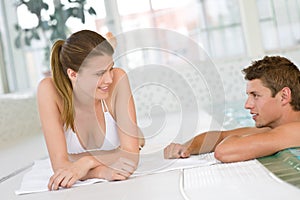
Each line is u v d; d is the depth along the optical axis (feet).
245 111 12.44
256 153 5.69
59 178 5.61
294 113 6.18
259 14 17.53
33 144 12.71
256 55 17.29
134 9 17.94
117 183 5.49
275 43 17.54
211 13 17.71
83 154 6.26
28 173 6.99
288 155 5.31
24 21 17.94
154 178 5.48
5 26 17.65
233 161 5.78
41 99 6.08
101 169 5.82
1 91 17.02
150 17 17.98
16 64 17.97
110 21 18.04
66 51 5.59
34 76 18.24
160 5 17.90
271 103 6.13
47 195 5.42
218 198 4.14
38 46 18.15
